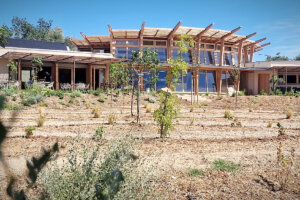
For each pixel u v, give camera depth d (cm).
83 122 1063
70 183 233
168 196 335
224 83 3425
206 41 3450
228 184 395
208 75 3322
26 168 68
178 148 639
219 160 515
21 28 4803
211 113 1541
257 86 3497
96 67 2912
